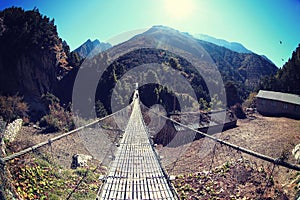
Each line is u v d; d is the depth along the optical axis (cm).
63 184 1182
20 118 3005
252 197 1011
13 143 1573
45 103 3925
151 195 888
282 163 1014
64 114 3253
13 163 1102
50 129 2666
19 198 866
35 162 1261
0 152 1129
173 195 893
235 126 2803
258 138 2092
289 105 3397
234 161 1428
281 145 1708
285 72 4550
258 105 3853
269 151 1644
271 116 3428
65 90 4628
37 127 2748
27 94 4400
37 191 1009
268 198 963
